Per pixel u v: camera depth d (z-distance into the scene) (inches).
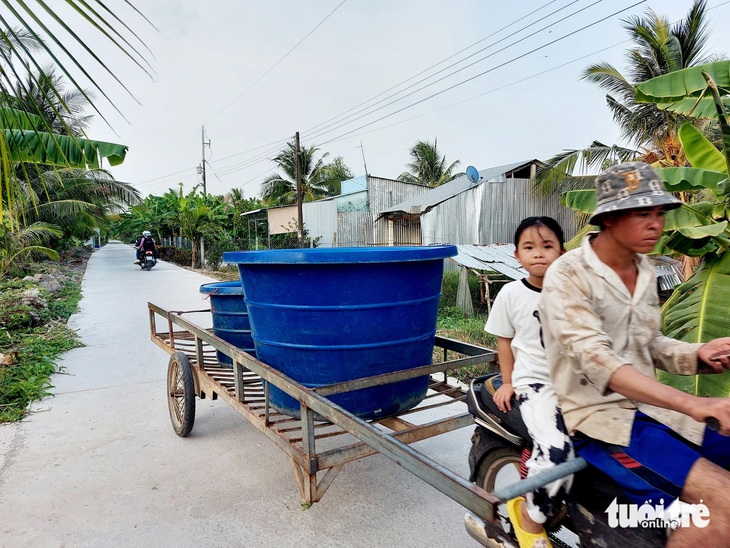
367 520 116.0
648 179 55.2
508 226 536.7
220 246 902.4
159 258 1282.0
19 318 331.6
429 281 117.9
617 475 58.7
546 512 67.2
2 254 540.1
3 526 114.7
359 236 781.9
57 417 183.5
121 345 297.1
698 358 60.7
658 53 478.3
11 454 152.6
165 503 123.8
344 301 106.9
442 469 62.7
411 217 651.5
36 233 651.5
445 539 108.7
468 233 532.1
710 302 142.4
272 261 106.1
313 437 95.9
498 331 81.1
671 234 164.6
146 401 199.5
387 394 115.0
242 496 126.9
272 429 109.4
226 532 111.7
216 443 158.7
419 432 101.9
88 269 864.9
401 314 113.0
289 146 1304.1
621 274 60.9
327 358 110.0
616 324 60.2
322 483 97.0
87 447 157.2
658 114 463.8
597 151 475.2
